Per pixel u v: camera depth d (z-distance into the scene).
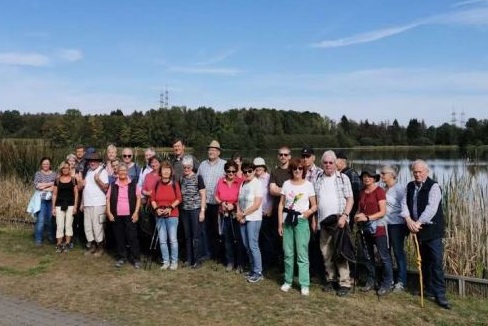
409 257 7.64
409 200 6.49
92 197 8.66
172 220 7.79
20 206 12.37
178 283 7.07
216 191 7.87
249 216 7.14
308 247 6.98
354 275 6.93
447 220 7.70
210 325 5.52
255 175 7.68
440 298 6.16
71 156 9.41
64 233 9.50
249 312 5.91
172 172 7.89
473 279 6.65
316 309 6.02
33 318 5.65
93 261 8.33
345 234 6.48
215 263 8.17
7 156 14.87
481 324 5.64
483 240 7.43
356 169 8.24
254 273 7.16
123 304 6.18
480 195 7.89
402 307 6.14
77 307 6.07
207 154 8.41
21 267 7.95
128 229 8.00
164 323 5.56
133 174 9.06
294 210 6.63
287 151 7.36
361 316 5.81
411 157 20.86
